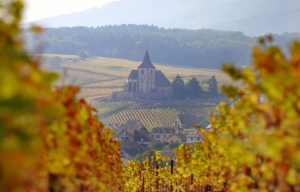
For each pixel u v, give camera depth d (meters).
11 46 11.66
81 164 22.08
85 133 22.73
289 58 15.73
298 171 17.02
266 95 15.86
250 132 17.25
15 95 9.80
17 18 13.27
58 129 17.55
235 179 23.70
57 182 19.95
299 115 15.55
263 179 20.33
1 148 9.76
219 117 24.05
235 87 18.00
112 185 42.50
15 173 9.89
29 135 10.12
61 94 20.59
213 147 33.00
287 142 15.67
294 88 15.30
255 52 15.97
